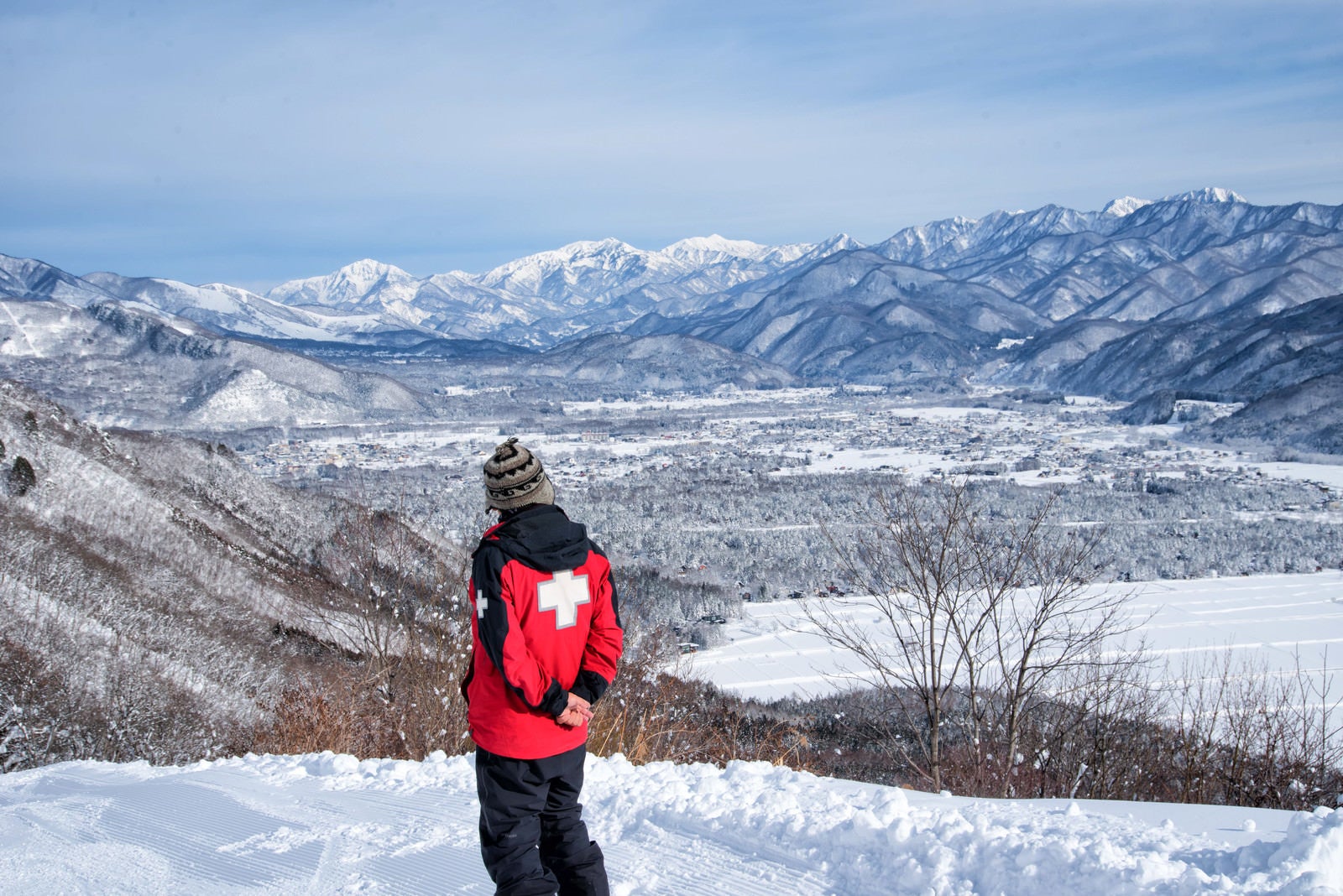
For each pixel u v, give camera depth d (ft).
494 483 8.54
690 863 11.20
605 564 8.87
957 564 28.50
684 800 13.37
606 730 24.50
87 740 66.23
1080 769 24.79
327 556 133.08
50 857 13.89
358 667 37.11
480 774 8.66
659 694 29.53
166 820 15.37
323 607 78.38
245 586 117.39
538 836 8.68
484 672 8.58
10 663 72.69
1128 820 11.27
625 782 14.96
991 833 10.42
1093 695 26.73
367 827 13.92
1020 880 9.46
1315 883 8.36
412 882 11.48
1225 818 11.51
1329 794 22.26
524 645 8.17
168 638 91.25
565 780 8.73
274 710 32.35
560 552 8.39
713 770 15.55
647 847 11.96
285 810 15.33
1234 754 23.95
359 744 27.89
